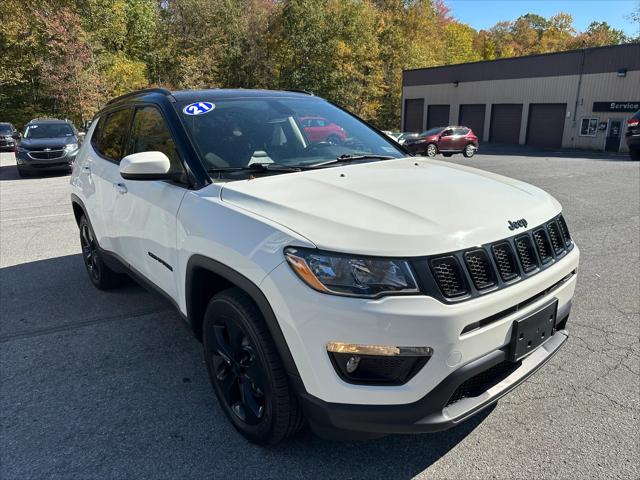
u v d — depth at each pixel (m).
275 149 3.07
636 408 2.78
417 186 2.51
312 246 1.98
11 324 4.00
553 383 3.04
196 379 3.16
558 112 29.44
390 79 43.78
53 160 13.59
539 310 2.25
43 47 33.81
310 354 2.01
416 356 1.92
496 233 2.13
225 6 43.94
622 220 7.30
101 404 2.89
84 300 4.50
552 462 2.36
